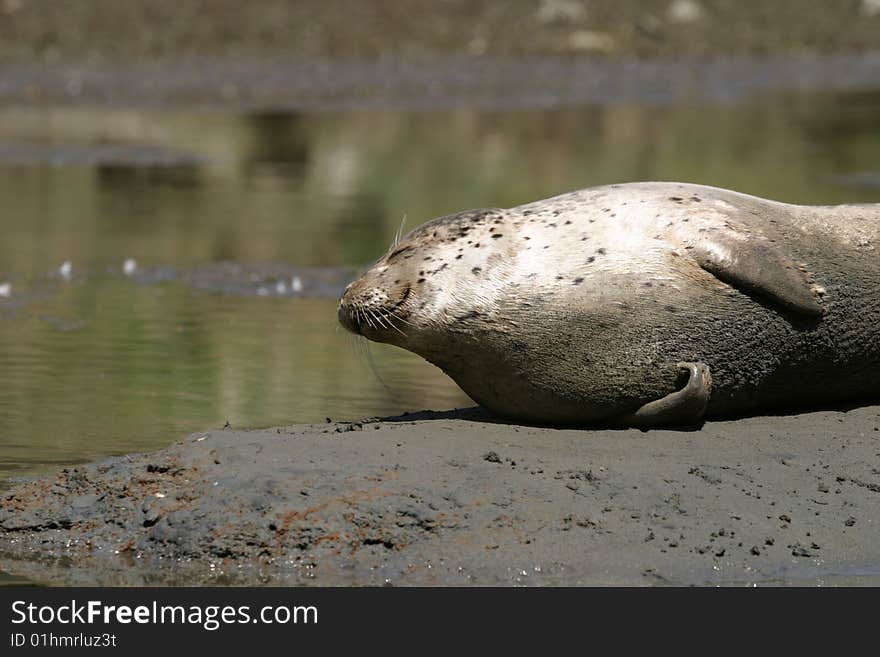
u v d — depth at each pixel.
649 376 30.06
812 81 125.31
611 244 30.38
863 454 28.64
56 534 26.25
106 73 110.06
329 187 71.75
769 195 65.00
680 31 142.88
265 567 25.02
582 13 142.50
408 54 125.62
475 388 31.27
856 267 31.17
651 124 97.31
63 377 36.81
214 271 51.62
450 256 30.67
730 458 28.27
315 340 41.66
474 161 79.38
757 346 30.38
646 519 25.80
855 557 25.19
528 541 25.14
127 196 68.12
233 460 27.31
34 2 124.88
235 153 82.38
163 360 38.84
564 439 29.28
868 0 155.25
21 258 53.31
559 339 30.03
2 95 99.88
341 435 28.83
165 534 25.72
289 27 128.62
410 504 25.75
